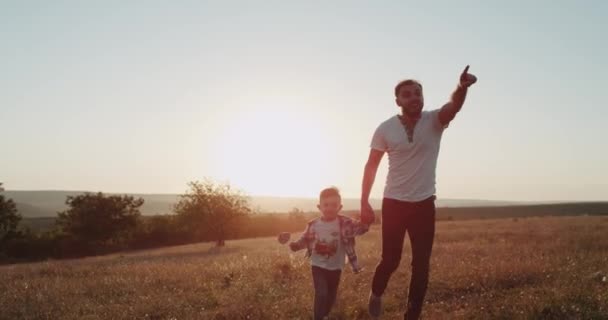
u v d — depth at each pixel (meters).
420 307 5.66
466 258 12.02
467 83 5.30
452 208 138.62
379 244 22.64
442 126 5.63
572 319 5.82
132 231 74.44
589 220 38.41
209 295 8.96
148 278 11.54
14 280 13.77
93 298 9.33
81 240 71.06
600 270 8.87
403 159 5.64
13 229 69.94
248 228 81.31
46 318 7.64
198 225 55.84
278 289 9.02
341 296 7.79
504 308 6.36
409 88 5.59
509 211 112.69
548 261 10.35
